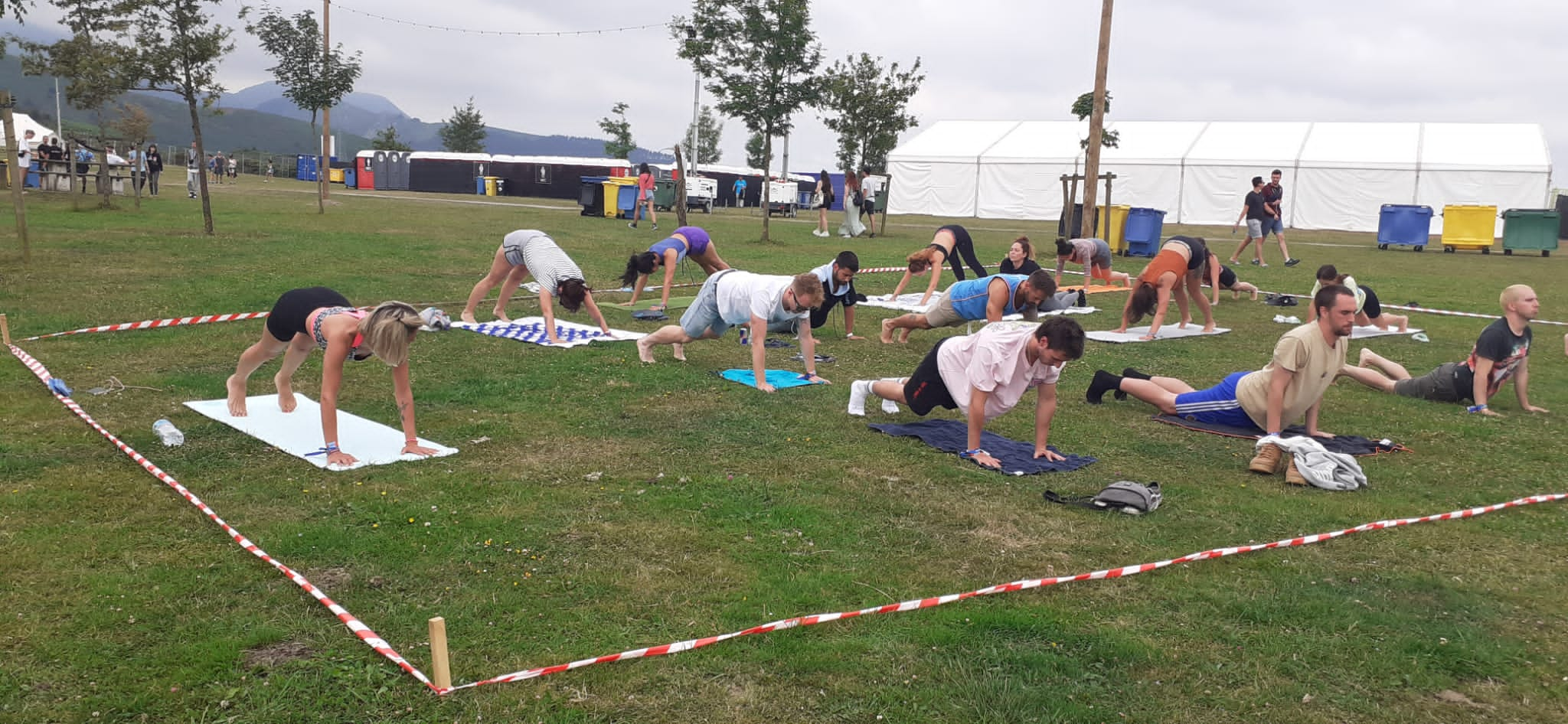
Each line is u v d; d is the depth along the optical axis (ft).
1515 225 80.64
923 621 12.67
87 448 18.97
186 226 63.67
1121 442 21.99
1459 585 14.37
